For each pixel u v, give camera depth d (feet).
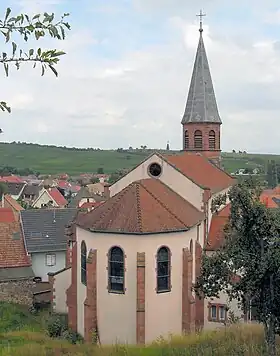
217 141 192.24
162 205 119.85
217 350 71.46
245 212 55.67
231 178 163.94
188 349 76.13
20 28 24.97
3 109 26.32
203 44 191.11
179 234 116.06
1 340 95.20
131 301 111.34
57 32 25.54
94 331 114.52
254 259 55.06
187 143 192.75
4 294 158.51
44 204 426.92
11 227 183.11
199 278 61.57
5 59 24.94
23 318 140.15
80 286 123.03
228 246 58.08
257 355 65.26
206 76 190.90
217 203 72.74
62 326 127.95
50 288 156.35
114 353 79.82
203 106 189.26
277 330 59.21
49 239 193.26
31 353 80.02
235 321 96.43
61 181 582.76
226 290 59.57
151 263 111.75
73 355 80.02
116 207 117.50
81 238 122.93
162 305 113.39
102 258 113.91
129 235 110.83
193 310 116.67
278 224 54.34
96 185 491.31
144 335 109.91
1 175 631.56
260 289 56.54
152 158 141.49
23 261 170.19
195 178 147.02
